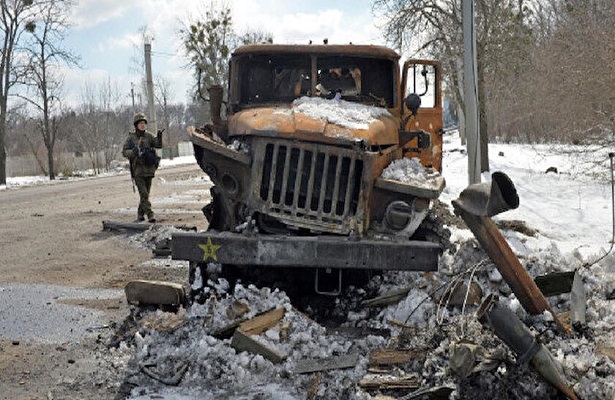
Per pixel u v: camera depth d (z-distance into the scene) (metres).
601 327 5.10
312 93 7.36
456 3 21.44
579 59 17.12
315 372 4.64
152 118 34.28
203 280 6.07
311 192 5.59
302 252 5.38
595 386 4.01
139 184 12.23
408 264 5.32
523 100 28.70
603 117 16.05
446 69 22.94
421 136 6.71
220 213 6.30
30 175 48.34
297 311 5.37
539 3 28.39
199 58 26.09
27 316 6.37
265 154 5.73
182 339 5.23
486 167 20.36
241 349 4.89
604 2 17.67
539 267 6.06
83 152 53.91
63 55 36.91
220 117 7.34
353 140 5.55
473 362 4.07
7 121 44.00
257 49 7.34
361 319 5.77
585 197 13.75
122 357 5.14
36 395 4.47
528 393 4.05
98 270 8.52
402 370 4.59
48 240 11.12
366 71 7.49
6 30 34.34
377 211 5.68
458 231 9.52
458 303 5.39
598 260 6.56
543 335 4.74
